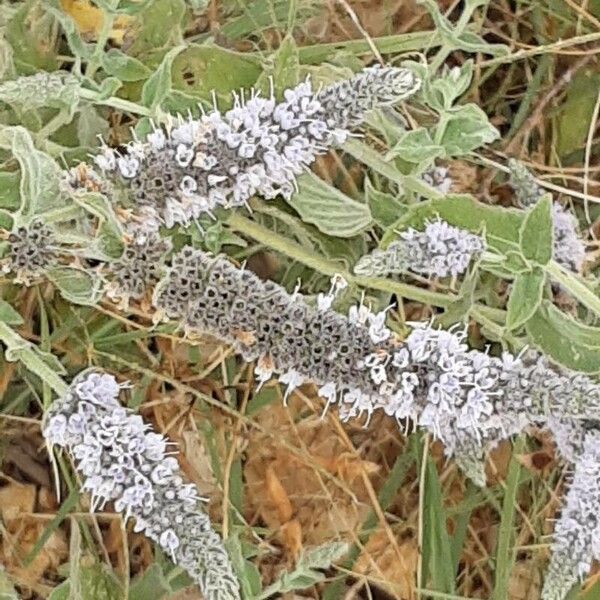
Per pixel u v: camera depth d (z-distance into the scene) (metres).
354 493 0.65
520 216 0.55
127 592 0.60
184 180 0.52
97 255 0.53
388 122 0.60
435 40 0.63
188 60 0.60
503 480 0.65
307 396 0.65
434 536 0.62
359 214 0.59
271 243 0.59
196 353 0.64
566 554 0.53
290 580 0.57
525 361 0.56
